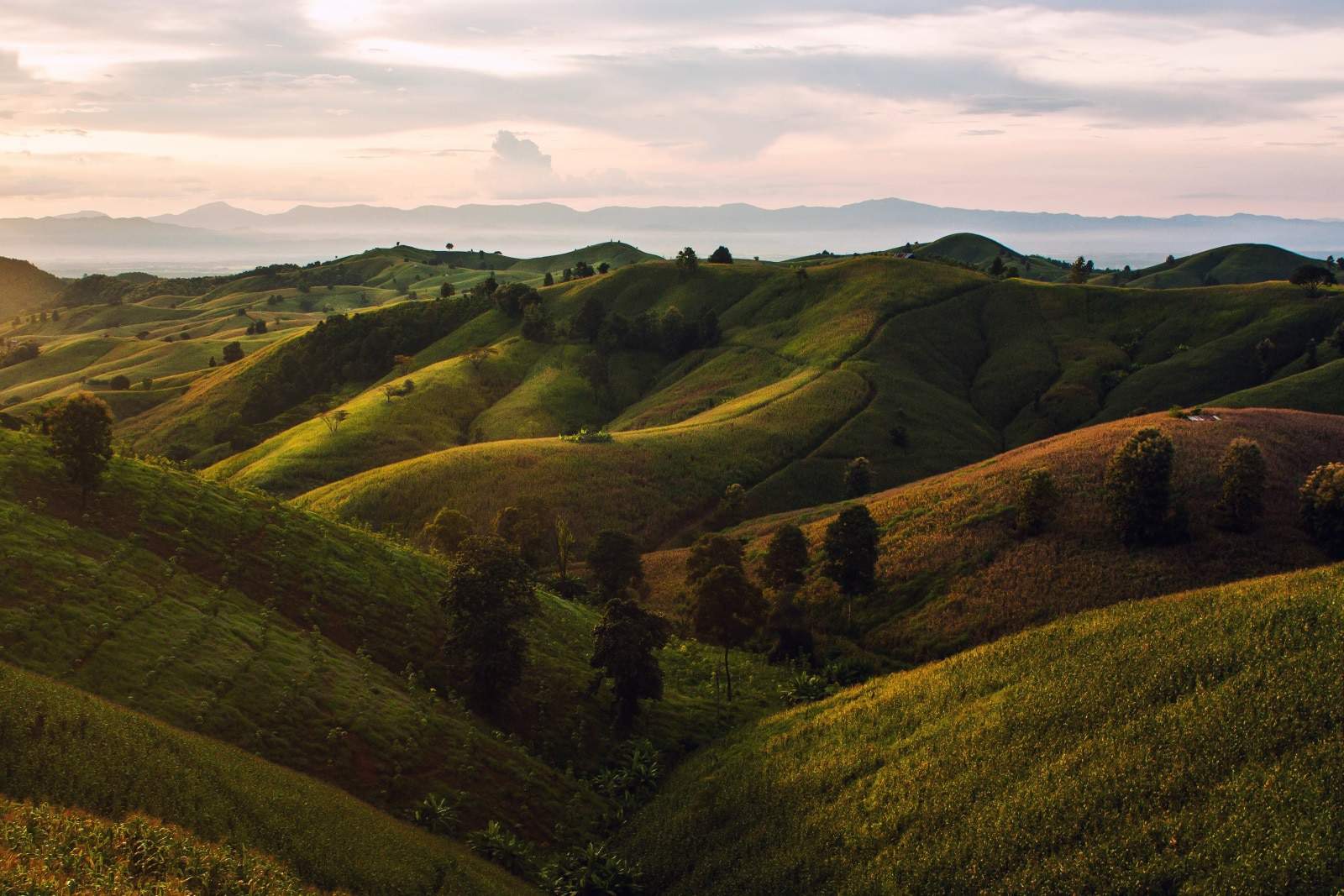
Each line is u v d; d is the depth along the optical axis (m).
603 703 55.28
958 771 37.53
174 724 36.09
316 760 39.12
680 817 42.31
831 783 40.81
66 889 21.69
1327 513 65.75
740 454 128.62
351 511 106.50
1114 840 30.55
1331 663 34.25
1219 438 84.81
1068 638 44.97
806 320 199.62
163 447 183.62
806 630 70.62
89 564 44.38
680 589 84.06
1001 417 159.25
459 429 164.62
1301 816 28.42
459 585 50.75
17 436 56.12
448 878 33.56
